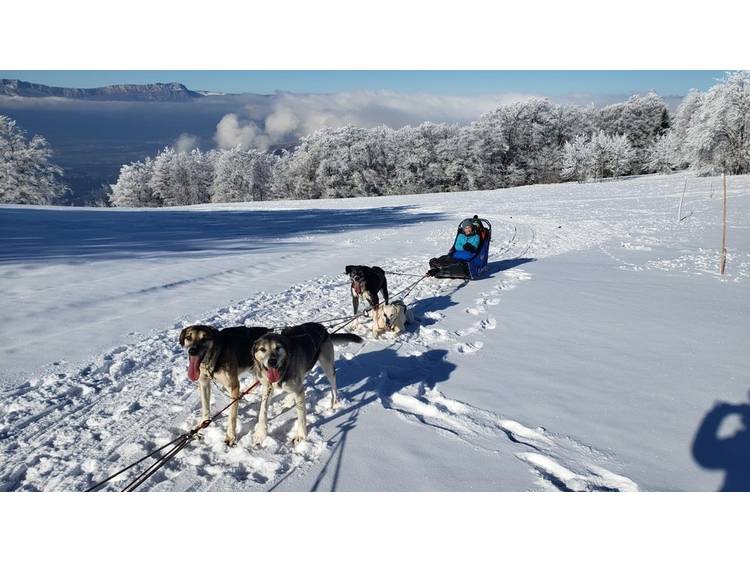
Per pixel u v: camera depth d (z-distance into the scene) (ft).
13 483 13.47
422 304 32.40
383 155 240.32
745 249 50.93
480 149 223.30
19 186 181.06
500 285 37.37
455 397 18.48
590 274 40.75
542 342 24.44
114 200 263.49
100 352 22.25
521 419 16.78
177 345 23.61
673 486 13.16
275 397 18.66
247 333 17.16
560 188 163.32
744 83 151.64
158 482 13.57
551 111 237.66
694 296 32.73
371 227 81.82
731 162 159.94
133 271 39.47
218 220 95.96
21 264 39.58
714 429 15.87
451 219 92.48
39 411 17.04
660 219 79.56
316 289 36.17
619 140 206.49
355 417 17.02
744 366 20.89
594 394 18.54
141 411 17.37
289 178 241.76
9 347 22.18
